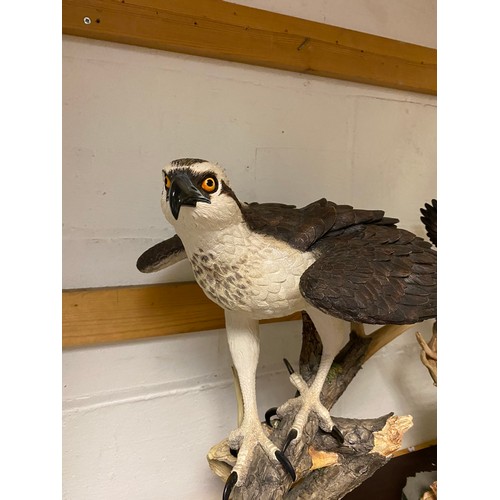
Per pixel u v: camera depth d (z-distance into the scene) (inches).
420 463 41.7
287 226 24.3
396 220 28.5
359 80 38.7
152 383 32.4
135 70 30.8
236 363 26.2
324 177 38.4
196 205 20.2
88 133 29.8
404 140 42.2
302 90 36.9
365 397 42.0
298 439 25.2
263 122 35.4
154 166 31.8
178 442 33.4
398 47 39.4
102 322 29.5
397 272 21.8
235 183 34.7
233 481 23.6
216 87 33.5
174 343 33.0
